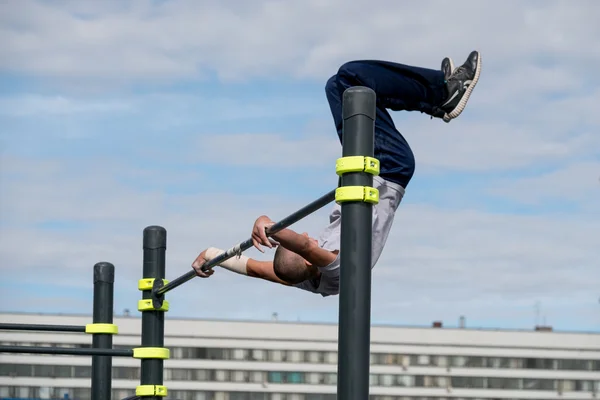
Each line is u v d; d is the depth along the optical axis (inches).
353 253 168.7
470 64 217.6
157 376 284.7
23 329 316.8
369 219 169.9
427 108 213.8
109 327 326.6
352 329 167.0
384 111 209.2
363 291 167.9
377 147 205.2
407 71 209.8
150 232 286.5
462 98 214.8
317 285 212.2
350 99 171.0
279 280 229.5
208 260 239.8
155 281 281.0
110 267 332.2
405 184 205.9
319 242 203.3
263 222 197.6
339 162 171.0
